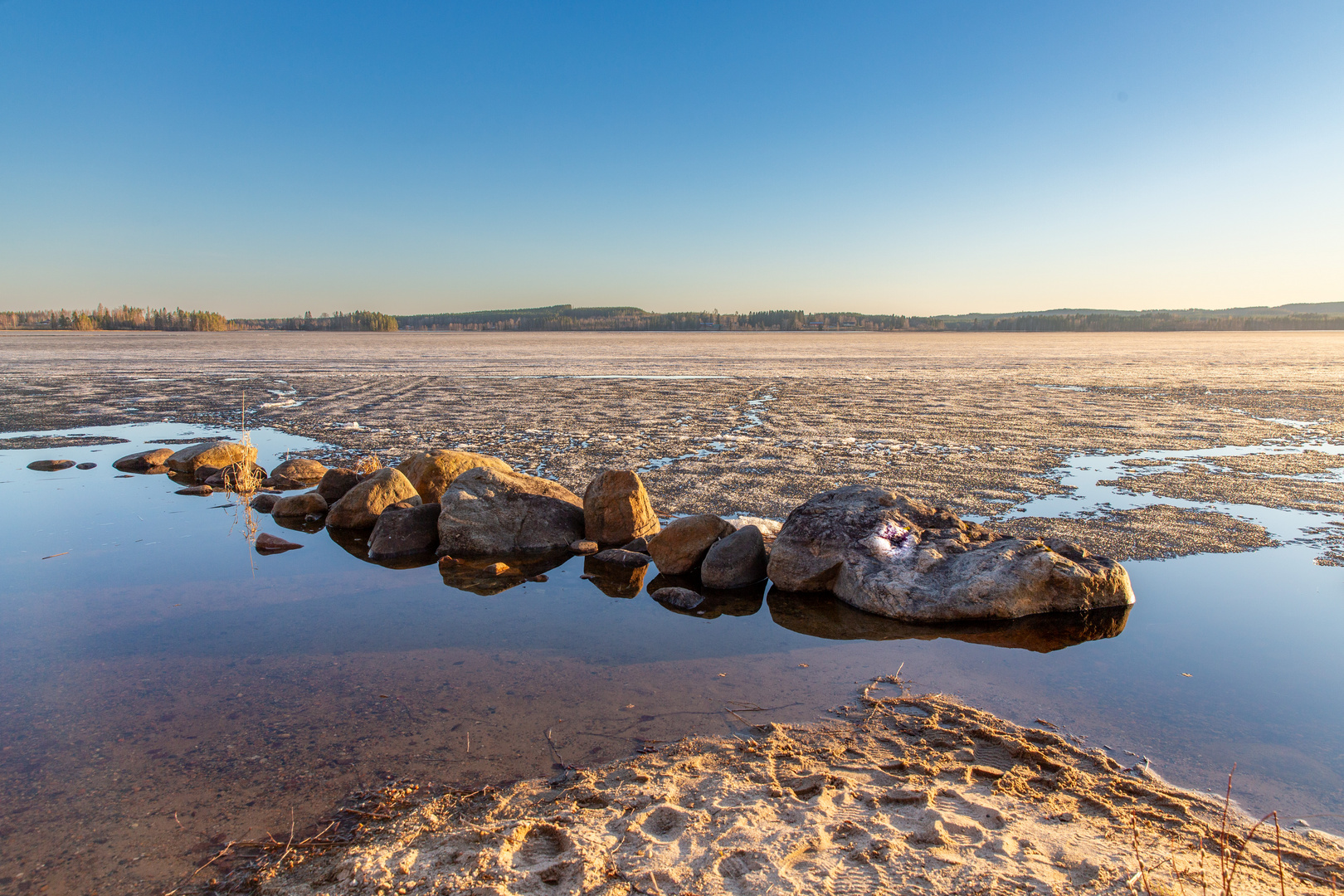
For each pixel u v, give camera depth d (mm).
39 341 72875
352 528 8312
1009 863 2682
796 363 41594
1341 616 5648
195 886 2746
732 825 2961
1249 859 2754
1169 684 4508
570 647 5125
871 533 6387
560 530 7895
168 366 36188
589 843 2834
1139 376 31703
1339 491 9938
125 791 3367
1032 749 3656
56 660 4828
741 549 6609
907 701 4254
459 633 5375
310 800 3295
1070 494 9750
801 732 3891
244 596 6156
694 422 17000
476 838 2893
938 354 54094
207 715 4094
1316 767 3576
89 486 10430
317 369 34969
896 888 2529
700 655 4984
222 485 10523
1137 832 2916
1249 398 22281
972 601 5590
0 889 2730
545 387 26094
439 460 9375
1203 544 7531
